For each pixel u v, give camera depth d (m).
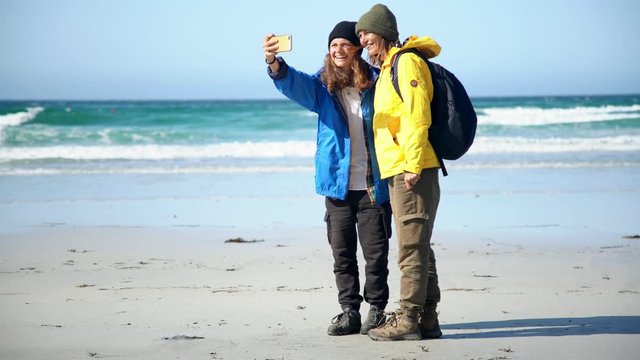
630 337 6.29
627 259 10.46
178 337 6.37
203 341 6.27
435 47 5.98
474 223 13.73
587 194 17.62
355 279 6.59
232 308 7.54
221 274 9.43
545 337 6.32
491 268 9.80
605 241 11.99
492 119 44.56
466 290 8.41
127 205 16.08
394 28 6.07
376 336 6.24
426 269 6.13
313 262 10.25
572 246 11.54
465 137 5.82
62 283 8.88
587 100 108.62
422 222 5.98
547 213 14.89
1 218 14.34
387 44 6.09
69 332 6.59
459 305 7.64
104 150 29.00
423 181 5.95
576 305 7.57
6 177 21.16
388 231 6.46
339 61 6.29
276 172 22.42
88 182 20.08
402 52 5.88
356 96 6.43
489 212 15.01
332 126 6.45
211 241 12.01
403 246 6.08
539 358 5.71
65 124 46.09
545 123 43.69
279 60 6.29
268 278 9.16
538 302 7.73
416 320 6.24
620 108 47.22
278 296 8.12
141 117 46.59
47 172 22.31
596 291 8.30
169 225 13.61
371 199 6.35
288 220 14.17
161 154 28.38
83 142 34.88
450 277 9.20
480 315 7.19
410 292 6.13
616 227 13.35
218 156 27.98
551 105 83.19
